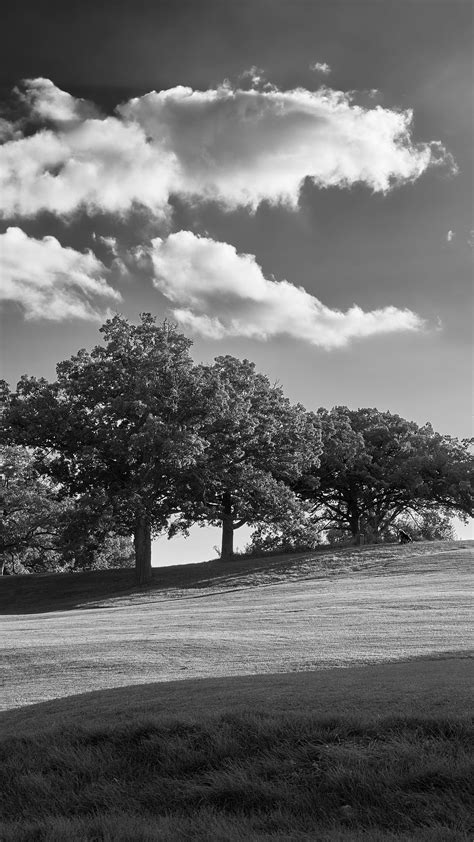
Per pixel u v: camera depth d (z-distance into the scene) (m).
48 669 17.25
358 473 66.81
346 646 17.50
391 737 9.68
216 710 11.02
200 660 16.83
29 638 22.91
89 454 46.72
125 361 49.84
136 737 10.73
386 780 9.09
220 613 29.39
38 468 50.09
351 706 10.61
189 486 49.97
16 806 10.06
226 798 9.55
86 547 51.25
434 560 44.06
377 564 44.94
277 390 56.94
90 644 20.16
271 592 38.91
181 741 10.41
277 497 52.47
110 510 47.38
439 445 67.81
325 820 8.95
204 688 12.82
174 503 50.31
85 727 11.04
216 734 10.35
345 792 9.12
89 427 48.72
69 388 49.62
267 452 54.09
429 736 9.59
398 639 18.27
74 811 9.88
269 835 8.74
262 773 9.71
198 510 50.25
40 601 48.47
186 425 48.81
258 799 9.41
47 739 10.98
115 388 49.25
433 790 8.92
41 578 55.25
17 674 17.08
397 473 65.94
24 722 12.09
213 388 48.91
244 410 50.75
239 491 53.19
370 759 9.37
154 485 49.12
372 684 11.83
